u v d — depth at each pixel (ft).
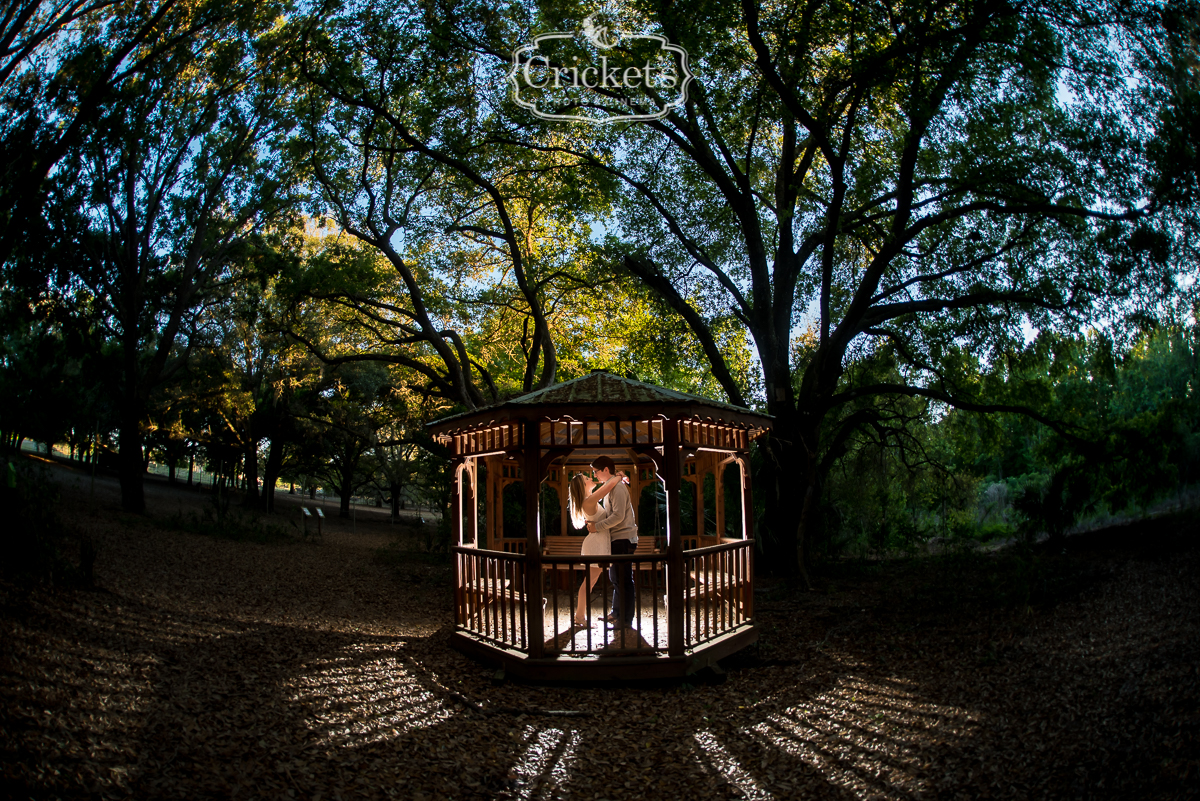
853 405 64.18
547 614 31.17
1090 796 12.83
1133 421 51.70
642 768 16.58
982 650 24.31
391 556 60.18
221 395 85.20
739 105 52.34
